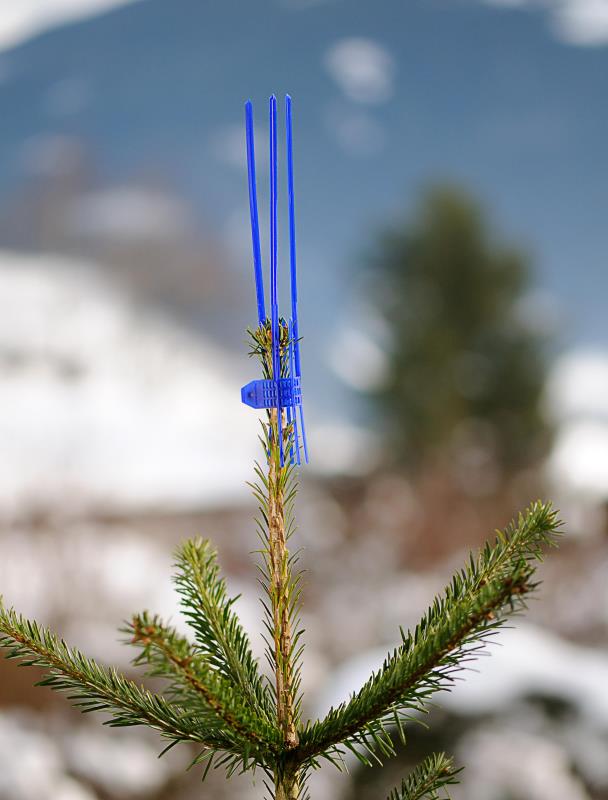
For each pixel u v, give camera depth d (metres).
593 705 2.88
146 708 0.86
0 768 3.20
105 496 8.66
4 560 5.11
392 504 9.96
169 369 21.02
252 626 4.26
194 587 0.87
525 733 2.80
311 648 5.88
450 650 0.79
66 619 4.64
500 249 12.25
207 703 0.76
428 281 12.09
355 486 10.82
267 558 0.86
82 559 5.40
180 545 0.87
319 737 0.85
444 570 8.03
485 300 11.95
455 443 11.34
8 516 6.06
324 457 11.63
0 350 18.92
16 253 27.66
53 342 19.73
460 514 9.31
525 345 11.78
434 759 0.98
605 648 4.87
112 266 26.45
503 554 0.90
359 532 9.51
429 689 0.82
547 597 5.62
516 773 2.67
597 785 2.70
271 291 0.83
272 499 0.85
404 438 11.46
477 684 2.92
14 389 17.42
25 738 3.47
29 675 3.89
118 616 4.73
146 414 17.98
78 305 22.34
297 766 0.85
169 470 12.47
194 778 3.59
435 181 12.65
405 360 11.77
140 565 5.68
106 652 4.12
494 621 0.86
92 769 3.44
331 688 3.10
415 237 12.30
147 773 3.51
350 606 7.05
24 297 22.27
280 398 0.84
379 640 6.06
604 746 2.81
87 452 13.30
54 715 3.79
